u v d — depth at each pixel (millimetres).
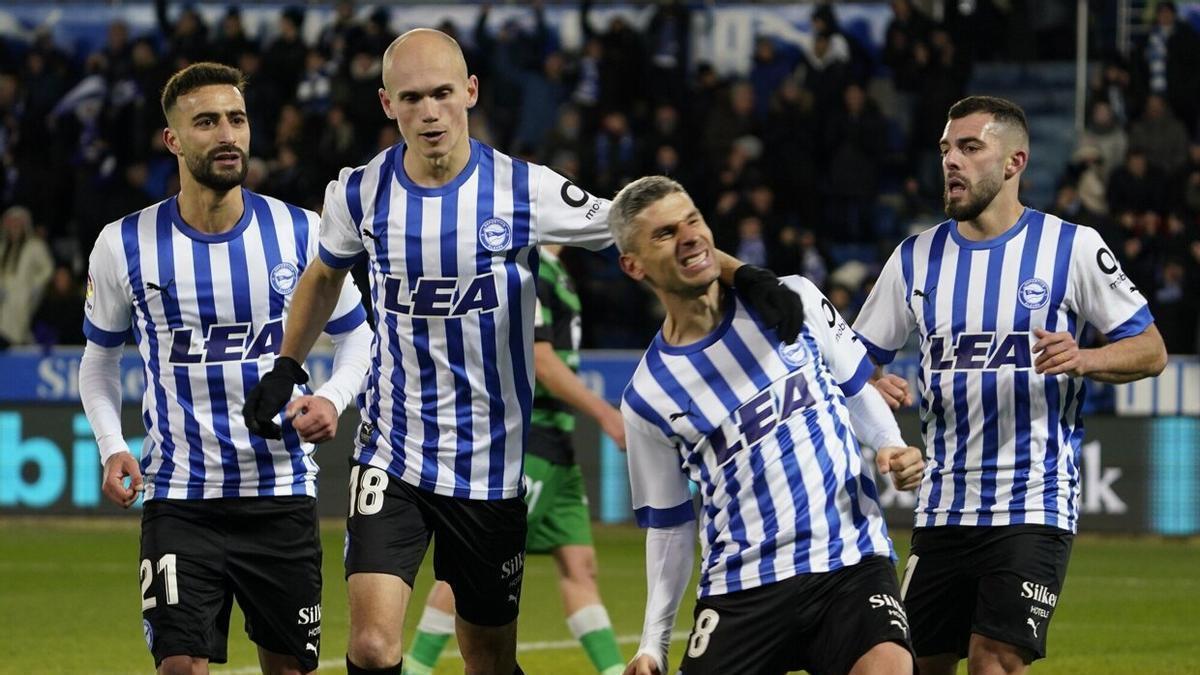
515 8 70938
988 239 19656
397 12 71375
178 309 19656
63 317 57531
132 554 47062
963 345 19469
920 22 64250
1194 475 49688
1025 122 19500
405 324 19234
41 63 66750
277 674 20484
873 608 16203
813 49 64250
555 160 60312
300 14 66438
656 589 17188
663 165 59812
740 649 16609
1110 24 66375
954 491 19438
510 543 20047
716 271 16156
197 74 19516
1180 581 41938
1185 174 57844
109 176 62500
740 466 16672
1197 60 62750
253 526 19797
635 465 17281
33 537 51000
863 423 17672
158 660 19281
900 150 64188
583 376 52219
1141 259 54594
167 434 19766
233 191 19859
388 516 19359
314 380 52125
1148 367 18875
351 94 63344
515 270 19203
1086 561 45875
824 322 17281
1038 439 19172
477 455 19469
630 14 70688
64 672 28875
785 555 16516
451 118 18406
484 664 21109
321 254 19422
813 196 60281
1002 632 18719
